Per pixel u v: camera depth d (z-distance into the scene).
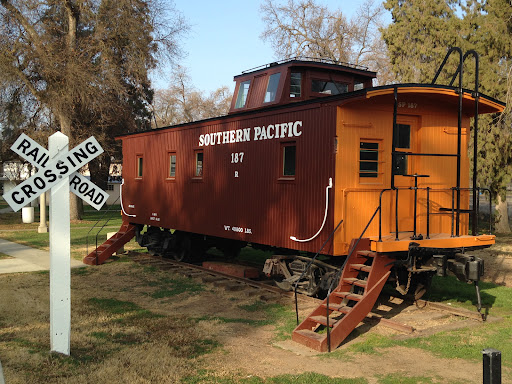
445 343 6.41
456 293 9.56
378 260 7.15
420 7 20.95
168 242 13.25
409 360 5.84
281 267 9.39
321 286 8.34
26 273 11.12
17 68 21.25
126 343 6.25
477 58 7.81
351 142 7.72
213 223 10.90
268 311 8.07
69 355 5.66
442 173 8.65
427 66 20.28
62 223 5.62
